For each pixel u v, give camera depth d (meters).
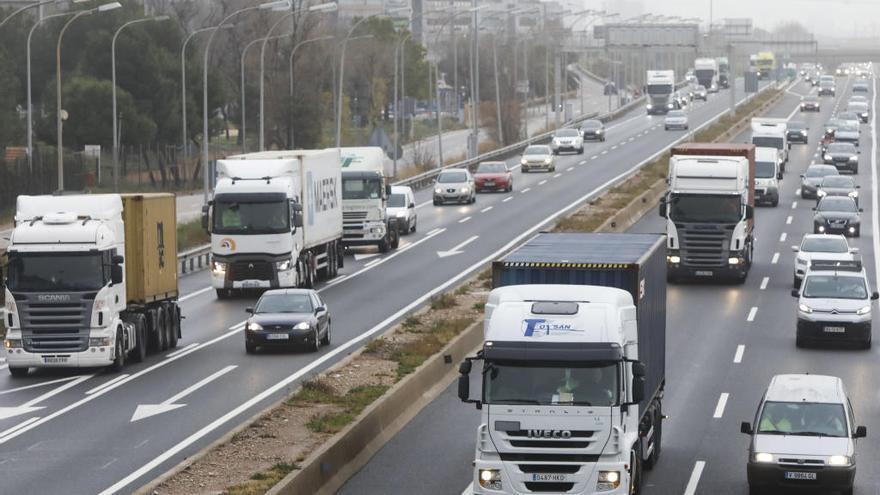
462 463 44.84
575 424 35.59
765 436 40.59
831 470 39.31
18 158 145.75
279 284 87.06
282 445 43.91
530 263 41.84
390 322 75.94
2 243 102.06
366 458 45.59
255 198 86.94
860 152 194.88
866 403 54.62
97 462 44.16
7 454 45.72
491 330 36.50
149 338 67.94
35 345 61.72
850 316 67.31
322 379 56.03
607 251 44.59
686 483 41.81
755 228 119.19
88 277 61.81
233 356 66.50
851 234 113.50
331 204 97.44
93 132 169.38
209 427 49.56
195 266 108.38
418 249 111.31
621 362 36.00
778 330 73.56
